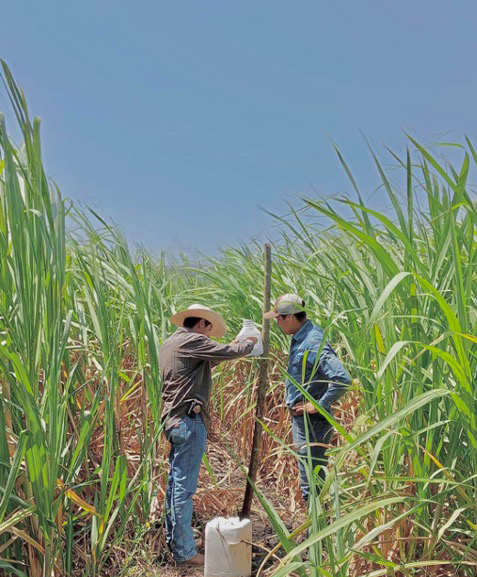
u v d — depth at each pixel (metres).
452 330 2.54
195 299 7.54
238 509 5.41
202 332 4.94
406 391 3.03
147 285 5.86
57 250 3.49
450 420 2.70
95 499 4.09
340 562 2.57
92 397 4.61
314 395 4.77
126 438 5.33
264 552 4.63
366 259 3.87
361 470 3.22
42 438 3.35
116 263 6.01
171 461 4.67
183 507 4.50
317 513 2.74
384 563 2.66
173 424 4.62
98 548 4.04
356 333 3.94
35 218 3.39
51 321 3.49
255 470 4.84
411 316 2.75
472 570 2.88
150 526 4.70
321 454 4.73
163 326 5.51
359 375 3.50
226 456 6.38
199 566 4.51
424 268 2.82
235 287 7.29
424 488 2.86
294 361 4.87
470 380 2.58
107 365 4.27
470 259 2.83
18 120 3.30
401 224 2.94
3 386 3.48
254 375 6.65
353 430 3.02
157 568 4.43
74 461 3.76
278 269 6.99
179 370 4.68
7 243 3.49
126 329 5.60
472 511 2.94
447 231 2.91
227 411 6.83
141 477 4.79
